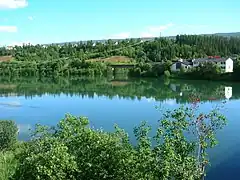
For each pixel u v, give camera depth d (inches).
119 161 459.2
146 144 466.3
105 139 475.2
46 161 437.4
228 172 1017.5
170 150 445.1
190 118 543.5
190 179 446.6
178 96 2780.5
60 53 7357.3
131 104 2389.3
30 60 6501.0
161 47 6978.4
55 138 500.1
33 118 1962.4
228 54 6781.5
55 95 3011.8
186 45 6998.0
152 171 442.3
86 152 473.4
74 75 5438.0
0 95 3075.8
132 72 5128.0
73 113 2070.6
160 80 4431.6
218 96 2682.1
